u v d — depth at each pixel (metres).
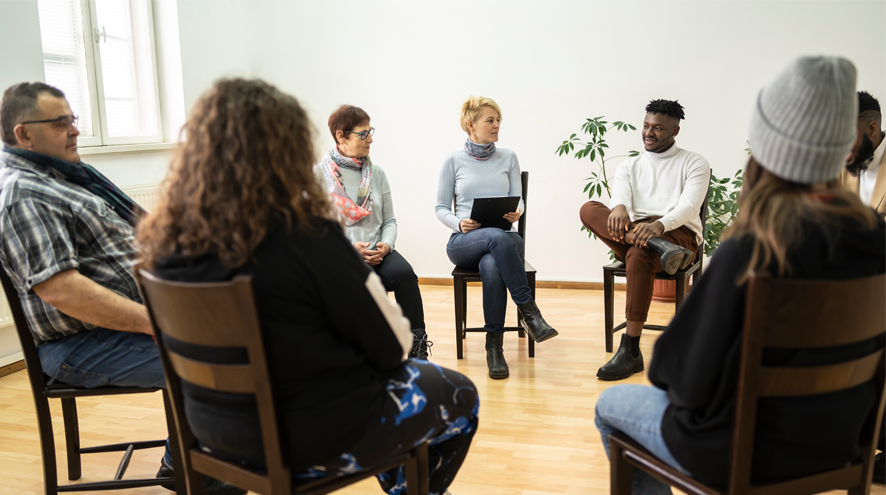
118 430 2.24
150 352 1.55
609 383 2.61
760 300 0.89
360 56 4.43
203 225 0.96
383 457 1.13
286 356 1.00
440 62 4.31
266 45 4.56
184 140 1.02
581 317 3.62
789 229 0.90
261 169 0.96
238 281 0.93
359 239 2.75
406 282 2.65
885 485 1.73
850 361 0.98
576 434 2.15
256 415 1.04
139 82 3.93
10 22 2.83
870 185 2.23
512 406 2.39
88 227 1.58
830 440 1.00
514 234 2.95
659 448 1.12
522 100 4.21
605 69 4.06
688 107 3.98
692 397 1.00
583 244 4.28
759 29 3.81
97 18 3.60
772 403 0.96
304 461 1.05
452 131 4.36
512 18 4.15
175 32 3.90
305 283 0.99
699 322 0.99
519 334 3.22
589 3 4.02
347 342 1.08
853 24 3.67
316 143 1.08
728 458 0.99
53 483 1.62
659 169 2.88
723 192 3.86
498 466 1.94
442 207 3.06
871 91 3.69
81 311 1.49
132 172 3.71
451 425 1.29
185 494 1.58
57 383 1.60
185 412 1.18
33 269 1.47
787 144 0.93
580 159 4.19
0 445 2.14
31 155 1.57
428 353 3.01
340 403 1.05
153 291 1.05
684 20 3.90
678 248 2.55
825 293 0.91
